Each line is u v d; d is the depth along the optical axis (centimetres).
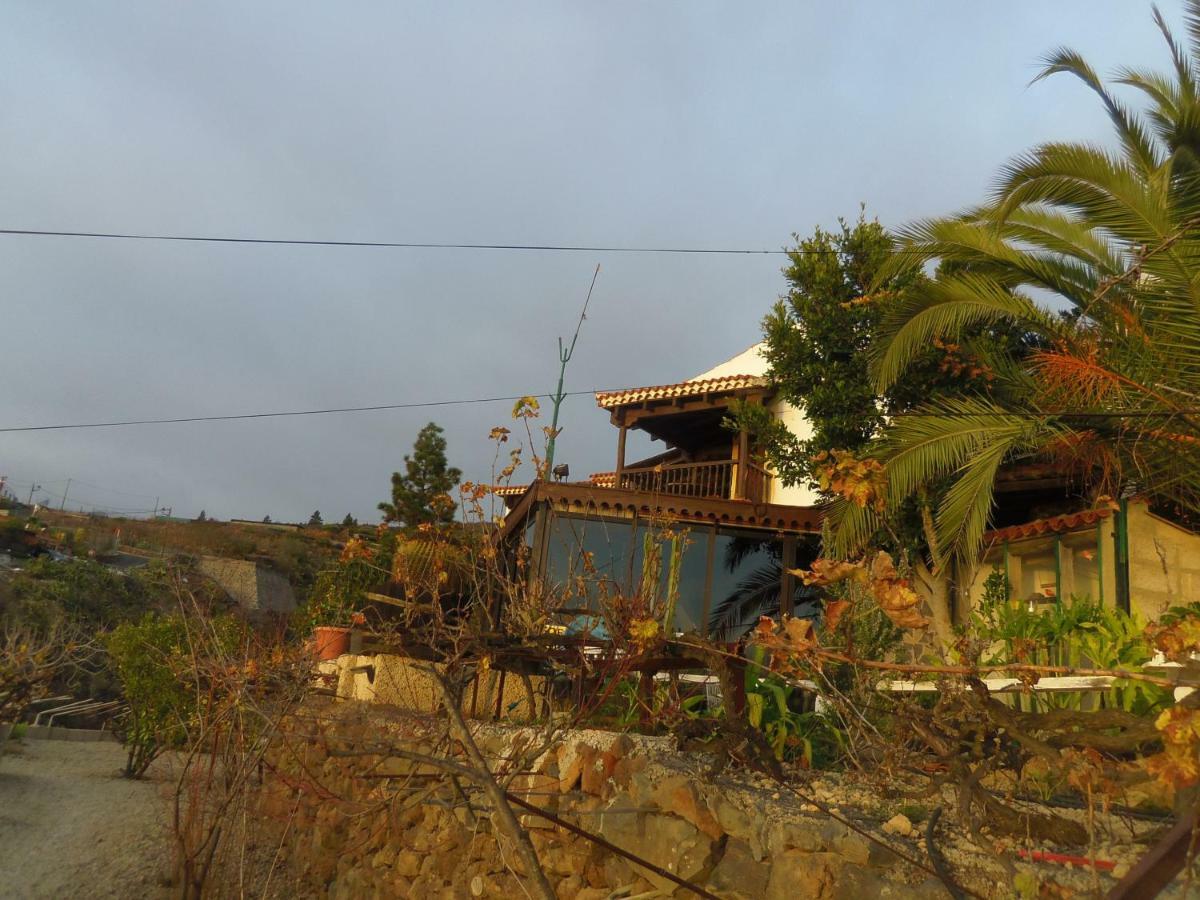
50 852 906
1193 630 273
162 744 1326
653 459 2208
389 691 820
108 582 2986
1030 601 1095
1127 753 427
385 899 699
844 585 817
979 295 992
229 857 732
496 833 574
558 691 777
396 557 659
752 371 1966
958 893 314
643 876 459
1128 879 220
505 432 687
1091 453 955
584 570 698
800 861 377
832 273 1429
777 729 546
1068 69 949
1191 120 855
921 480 942
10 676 1379
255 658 736
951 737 419
